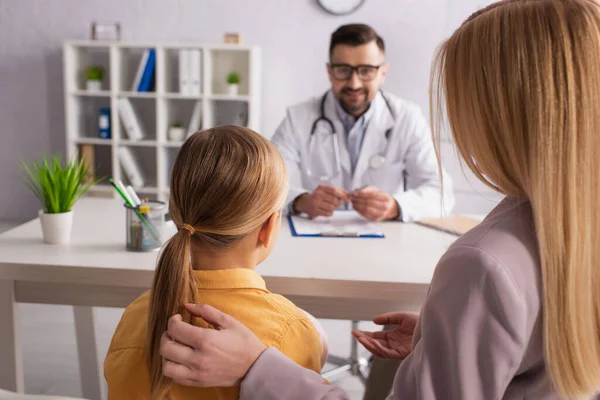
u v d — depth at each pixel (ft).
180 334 2.30
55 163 4.69
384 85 12.19
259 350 2.38
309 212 5.66
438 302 2.08
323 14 12.11
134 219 4.41
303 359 2.65
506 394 2.26
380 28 12.03
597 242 2.02
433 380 2.09
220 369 2.29
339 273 4.04
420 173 7.09
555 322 2.01
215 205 2.52
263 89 12.55
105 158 13.14
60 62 12.90
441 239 5.08
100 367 6.84
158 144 12.01
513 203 2.21
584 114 1.94
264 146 2.64
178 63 12.57
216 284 2.64
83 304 4.21
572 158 1.94
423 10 11.87
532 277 2.05
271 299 2.69
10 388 4.33
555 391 2.22
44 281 4.13
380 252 4.61
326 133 7.37
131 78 12.76
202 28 12.45
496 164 2.15
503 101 2.04
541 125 1.96
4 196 13.50
